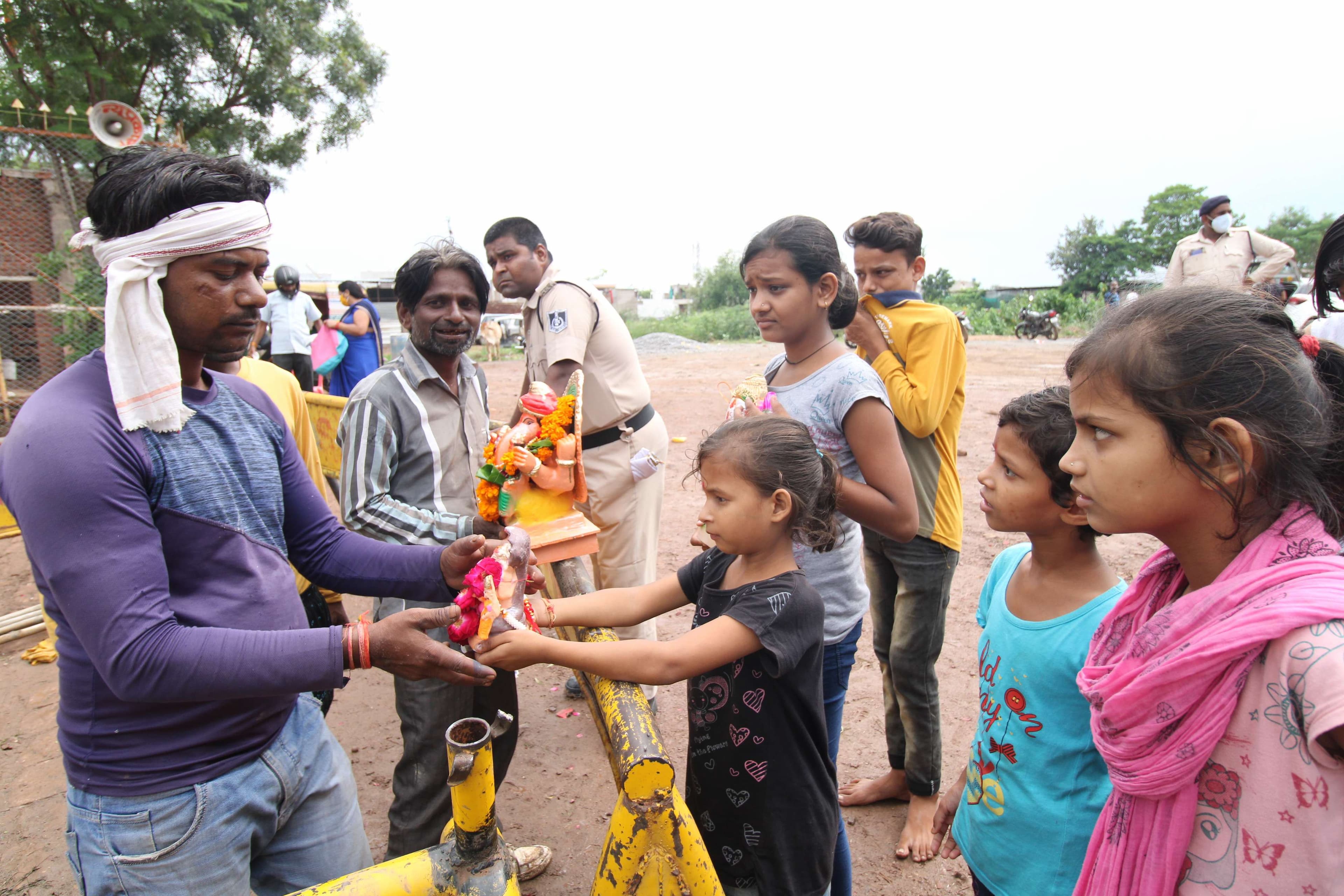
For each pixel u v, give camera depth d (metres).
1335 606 0.97
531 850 2.80
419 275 2.42
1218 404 1.02
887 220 2.81
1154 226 50.50
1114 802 1.24
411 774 2.37
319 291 13.42
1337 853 0.98
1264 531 1.08
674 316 49.22
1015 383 13.90
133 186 1.43
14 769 3.45
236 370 3.21
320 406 5.67
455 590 1.93
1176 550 1.16
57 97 13.73
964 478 7.48
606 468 3.57
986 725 1.80
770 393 2.32
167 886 1.53
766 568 1.73
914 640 2.68
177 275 1.49
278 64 17.08
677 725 3.70
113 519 1.38
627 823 1.34
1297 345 1.07
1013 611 1.80
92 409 1.42
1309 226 52.81
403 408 2.47
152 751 1.51
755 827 1.70
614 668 1.56
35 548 1.37
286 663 1.43
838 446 2.26
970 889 2.63
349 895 1.38
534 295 3.68
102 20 13.77
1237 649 1.02
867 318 2.75
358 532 2.43
